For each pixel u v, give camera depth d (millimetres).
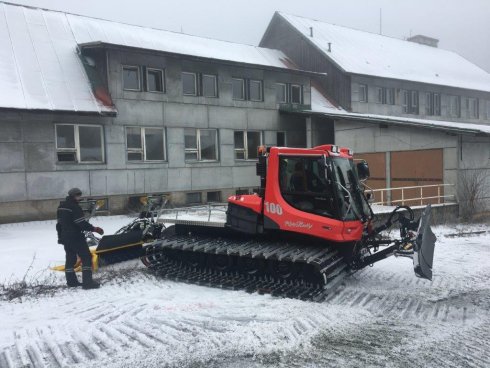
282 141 21453
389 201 17828
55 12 19562
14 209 14070
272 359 4680
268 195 7168
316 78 25828
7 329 5574
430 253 6918
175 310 6164
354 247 7059
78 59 16734
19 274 8102
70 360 4723
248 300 6539
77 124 15383
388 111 26328
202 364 4586
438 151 16109
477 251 9961
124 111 16375
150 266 8156
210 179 18844
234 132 19859
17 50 15984
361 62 26141
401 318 5840
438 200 15453
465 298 6676
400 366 4492
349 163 7598
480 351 4824
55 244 10750
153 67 17203
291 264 6898
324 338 5191
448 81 29672
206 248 7410
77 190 7375
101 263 8602
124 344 5113
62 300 6664
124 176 16406
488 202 16391
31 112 13672
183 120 18016
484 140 16406
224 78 19297
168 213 9273
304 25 28781
